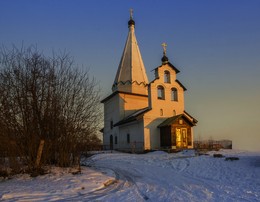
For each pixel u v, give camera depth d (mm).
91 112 18438
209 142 39844
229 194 10828
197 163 21219
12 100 15469
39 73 16438
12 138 15391
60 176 15078
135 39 51031
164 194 11188
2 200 10133
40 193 11258
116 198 10578
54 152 17719
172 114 39500
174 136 35750
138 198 10562
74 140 17797
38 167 15930
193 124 37219
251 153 28000
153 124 37875
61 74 17422
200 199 10133
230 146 39406
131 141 40250
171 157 27062
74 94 17641
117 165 22250
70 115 17469
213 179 14781
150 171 18547
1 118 15078
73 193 11445
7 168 15688
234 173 16094
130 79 47000
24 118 15766
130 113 45062
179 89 40844
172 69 40844
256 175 14992
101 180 14094
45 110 16375
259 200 9750
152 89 38812
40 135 16172
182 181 14352
